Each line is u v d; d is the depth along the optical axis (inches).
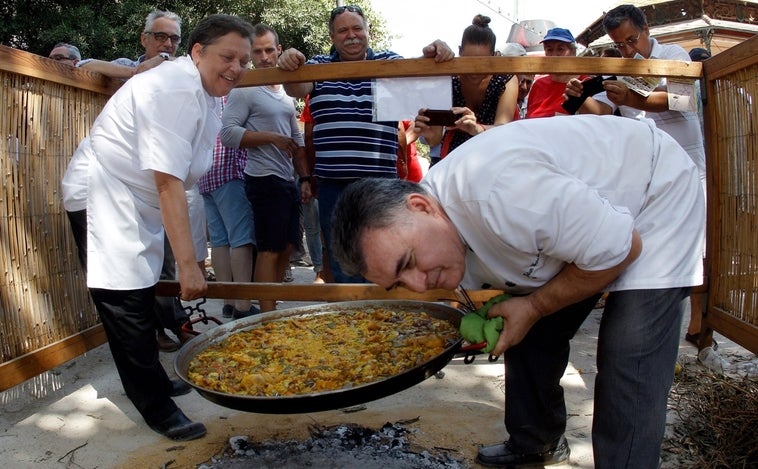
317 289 119.9
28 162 121.9
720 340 154.2
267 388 81.4
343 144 149.3
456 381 132.1
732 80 125.6
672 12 378.9
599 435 77.2
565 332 89.1
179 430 108.9
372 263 65.5
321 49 561.9
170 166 94.9
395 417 115.3
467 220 68.1
